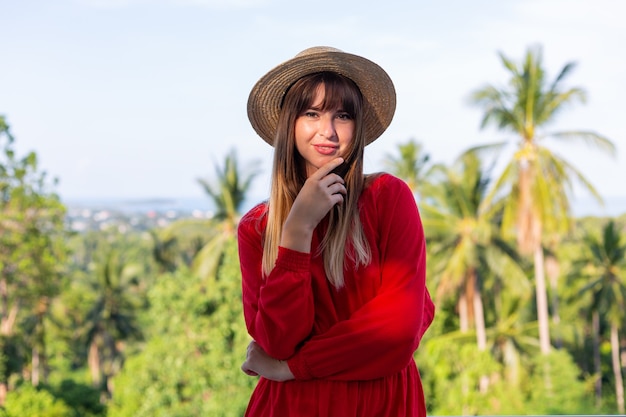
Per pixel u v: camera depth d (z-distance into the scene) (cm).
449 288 2489
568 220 2428
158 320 1688
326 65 152
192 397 1656
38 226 2625
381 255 147
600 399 2888
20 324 2883
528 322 2920
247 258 157
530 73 2400
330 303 146
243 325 1644
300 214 141
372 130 162
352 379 142
